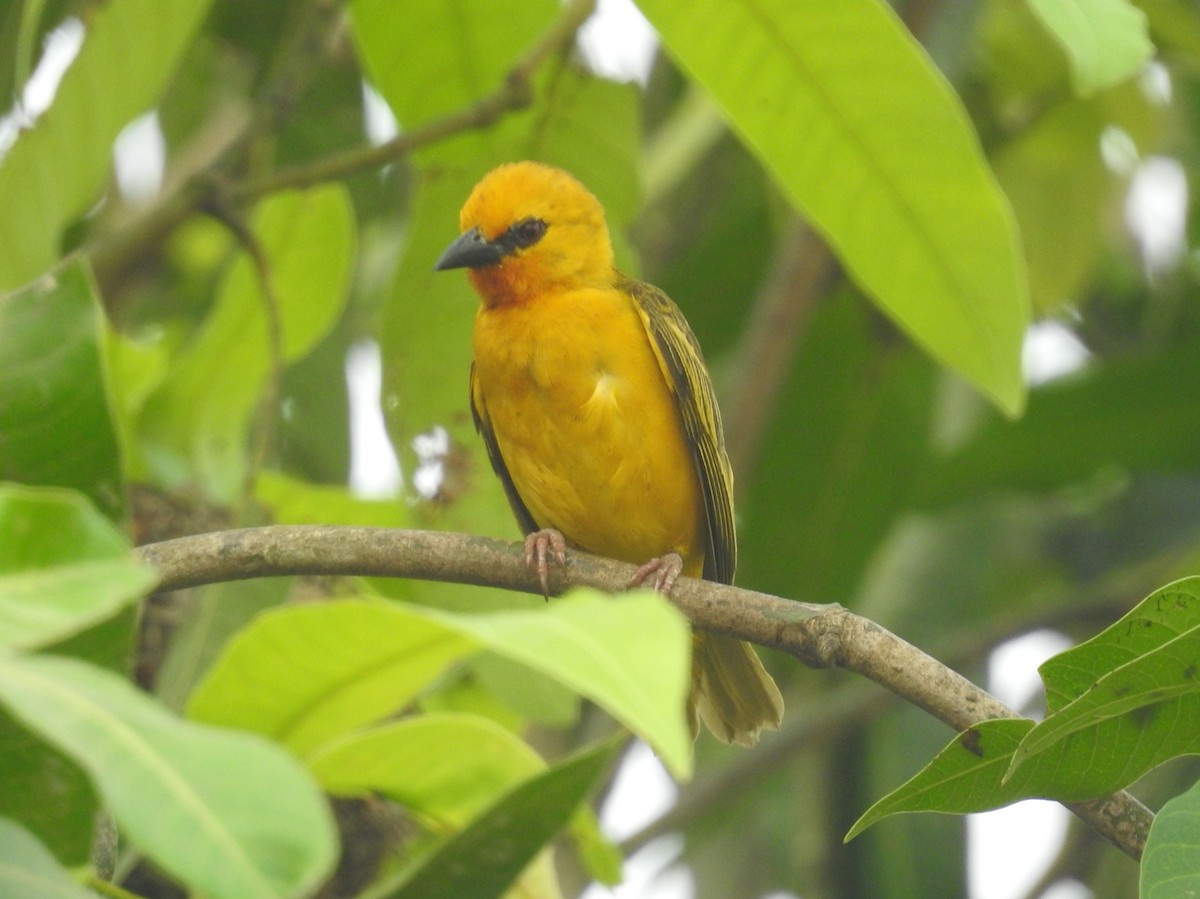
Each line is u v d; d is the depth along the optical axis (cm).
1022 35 1286
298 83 1075
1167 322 1409
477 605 861
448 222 1023
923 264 789
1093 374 1219
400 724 691
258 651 628
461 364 994
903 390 1276
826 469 1285
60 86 832
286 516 966
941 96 728
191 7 859
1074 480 1259
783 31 728
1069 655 522
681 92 1445
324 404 1223
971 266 780
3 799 450
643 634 358
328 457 1227
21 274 872
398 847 827
